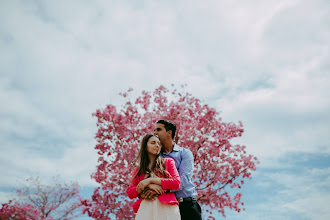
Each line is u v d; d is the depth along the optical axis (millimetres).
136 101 12547
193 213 3018
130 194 2695
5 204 15234
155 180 2613
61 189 16531
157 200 2592
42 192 16125
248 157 11680
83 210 11281
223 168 11555
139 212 2588
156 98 12703
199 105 12234
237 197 11414
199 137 11664
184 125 11742
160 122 3441
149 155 2873
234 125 11977
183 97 12484
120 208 11250
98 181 11445
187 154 3277
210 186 11625
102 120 11914
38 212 15516
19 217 15000
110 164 11359
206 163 11539
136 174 2805
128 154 11086
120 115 11805
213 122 11797
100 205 11172
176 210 2629
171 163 2861
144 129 11742
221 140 11406
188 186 3115
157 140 2883
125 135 11602
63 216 15633
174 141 3518
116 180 11383
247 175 11422
